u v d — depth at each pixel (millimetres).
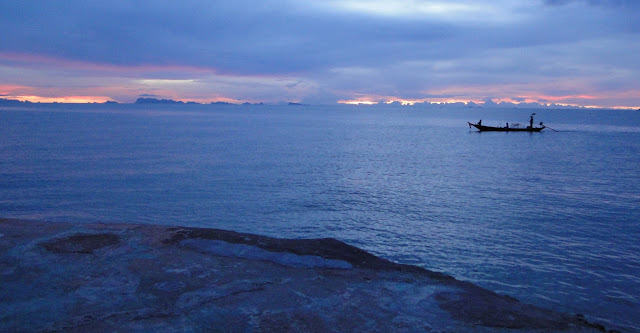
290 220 21953
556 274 14359
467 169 40750
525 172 38781
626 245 17469
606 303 12094
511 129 99062
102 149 53719
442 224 20859
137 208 24625
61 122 117188
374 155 52312
